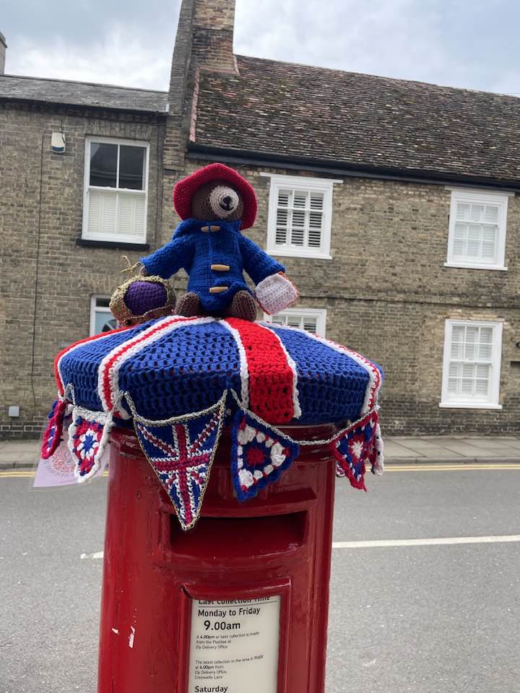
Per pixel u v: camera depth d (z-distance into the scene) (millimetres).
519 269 11547
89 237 10062
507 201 11445
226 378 1140
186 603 1283
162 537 1288
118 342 1318
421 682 2773
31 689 2674
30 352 9836
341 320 10898
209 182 1790
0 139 9703
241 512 1260
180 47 10578
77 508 5637
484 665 2926
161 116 10070
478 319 11406
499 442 10719
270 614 1337
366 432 1438
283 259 10656
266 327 1481
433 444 10344
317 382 1215
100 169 10172
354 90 13266
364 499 6312
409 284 11102
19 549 4449
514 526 5344
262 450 1180
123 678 1372
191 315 1592
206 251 1755
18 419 9797
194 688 1304
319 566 1448
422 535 5008
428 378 11234
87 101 10203
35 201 9820
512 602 3654
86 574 3973
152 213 10195
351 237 10883
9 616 3350
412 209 11086
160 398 1161
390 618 3414
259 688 1339
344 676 2818
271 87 12477
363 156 10961
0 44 12938
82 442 1278
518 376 11641
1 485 6691
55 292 9898
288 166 10508
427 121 12734
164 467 1189
